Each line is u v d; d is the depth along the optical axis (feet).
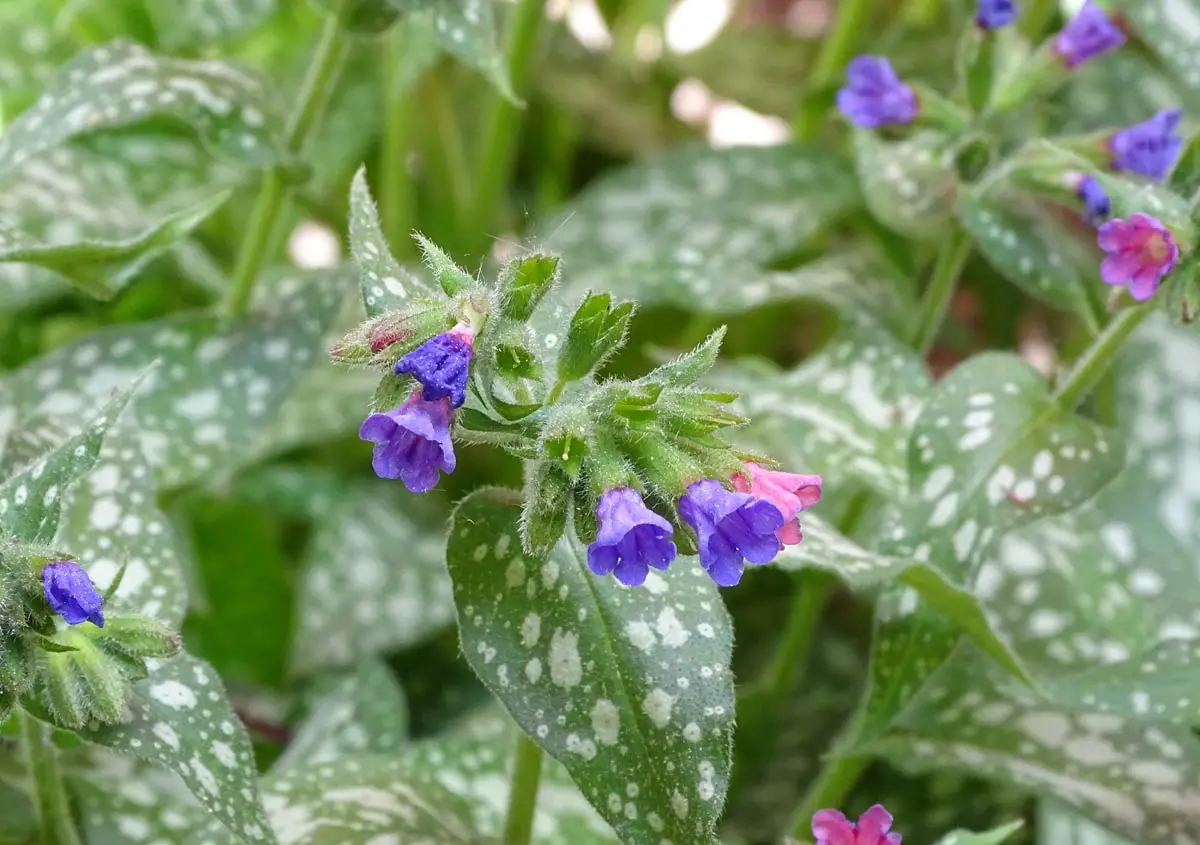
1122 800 1.76
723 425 1.53
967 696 1.83
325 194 2.29
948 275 1.98
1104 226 1.67
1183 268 1.67
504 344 1.53
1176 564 1.95
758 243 2.11
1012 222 1.89
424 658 2.11
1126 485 2.00
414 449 1.48
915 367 1.93
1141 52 2.43
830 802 1.83
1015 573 1.93
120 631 1.54
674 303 2.12
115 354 1.89
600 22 2.77
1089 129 2.16
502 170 2.21
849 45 2.23
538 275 1.54
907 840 1.93
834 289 2.04
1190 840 1.74
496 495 1.62
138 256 1.73
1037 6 2.11
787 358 2.56
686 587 1.60
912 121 1.90
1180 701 1.73
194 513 2.13
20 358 2.26
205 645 2.10
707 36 2.78
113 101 1.81
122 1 2.30
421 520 2.15
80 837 1.71
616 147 2.58
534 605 1.60
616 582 1.60
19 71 2.20
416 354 1.48
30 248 1.69
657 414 1.52
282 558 2.16
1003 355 1.78
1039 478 1.73
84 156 2.08
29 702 1.54
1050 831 1.86
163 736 1.57
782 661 1.99
